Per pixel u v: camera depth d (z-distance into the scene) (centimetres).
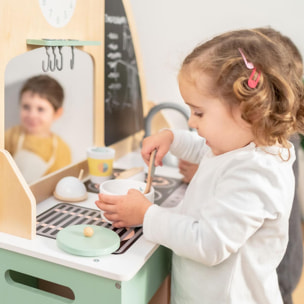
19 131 123
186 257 80
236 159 77
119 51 129
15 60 118
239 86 70
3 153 82
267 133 74
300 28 150
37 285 108
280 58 75
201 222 76
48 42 87
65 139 135
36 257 79
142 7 153
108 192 91
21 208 82
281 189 75
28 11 87
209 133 78
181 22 151
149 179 96
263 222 78
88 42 102
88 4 108
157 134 104
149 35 154
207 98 75
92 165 114
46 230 87
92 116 133
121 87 133
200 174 85
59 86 130
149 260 85
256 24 151
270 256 82
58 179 107
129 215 84
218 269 80
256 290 82
